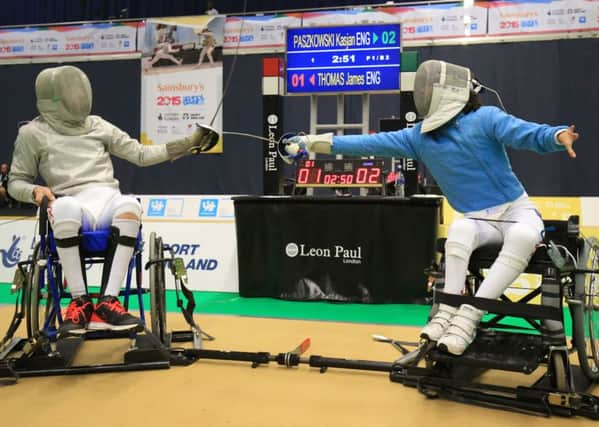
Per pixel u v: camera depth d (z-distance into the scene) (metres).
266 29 7.08
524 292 4.09
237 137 7.37
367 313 3.84
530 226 2.19
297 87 4.55
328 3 7.28
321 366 2.52
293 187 4.68
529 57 6.60
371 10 6.81
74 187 2.76
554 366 2.09
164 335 2.82
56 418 1.97
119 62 7.58
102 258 2.79
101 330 2.37
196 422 1.93
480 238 2.32
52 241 2.59
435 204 4.04
